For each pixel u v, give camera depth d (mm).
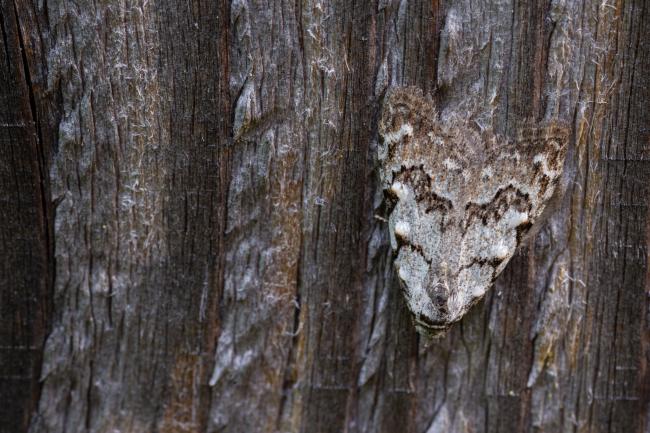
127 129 111
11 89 110
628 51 110
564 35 110
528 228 111
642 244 112
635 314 112
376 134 111
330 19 110
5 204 112
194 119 111
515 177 110
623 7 109
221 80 110
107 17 109
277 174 111
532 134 110
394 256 111
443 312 109
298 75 110
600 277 112
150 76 110
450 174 110
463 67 110
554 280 112
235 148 111
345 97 110
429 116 110
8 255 112
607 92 110
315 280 112
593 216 111
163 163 111
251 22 110
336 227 112
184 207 112
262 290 112
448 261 110
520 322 112
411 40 110
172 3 109
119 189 111
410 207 110
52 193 112
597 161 111
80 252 112
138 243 112
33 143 111
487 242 110
